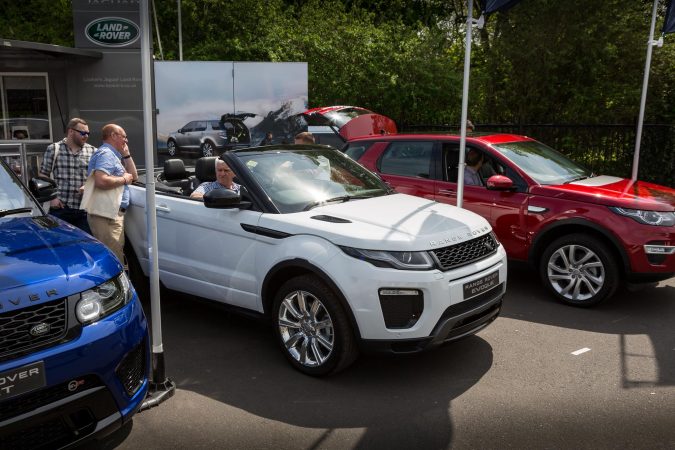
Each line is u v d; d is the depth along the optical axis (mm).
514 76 13836
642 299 5742
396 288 3629
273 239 4164
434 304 3658
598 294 5355
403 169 6848
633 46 12945
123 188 5180
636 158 9320
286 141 11766
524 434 3271
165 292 5988
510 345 4582
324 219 4102
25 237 3176
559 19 13062
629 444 3152
